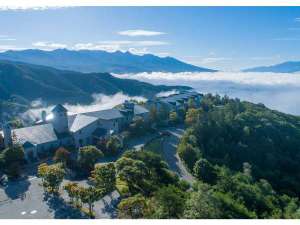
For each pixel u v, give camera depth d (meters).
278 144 131.75
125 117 129.88
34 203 65.62
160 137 120.44
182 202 55.78
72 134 106.44
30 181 77.69
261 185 84.62
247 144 122.19
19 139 94.12
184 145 96.94
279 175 108.25
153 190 67.00
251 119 145.62
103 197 66.75
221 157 109.44
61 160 85.12
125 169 69.50
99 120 115.69
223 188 73.88
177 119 143.25
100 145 98.88
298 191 101.62
